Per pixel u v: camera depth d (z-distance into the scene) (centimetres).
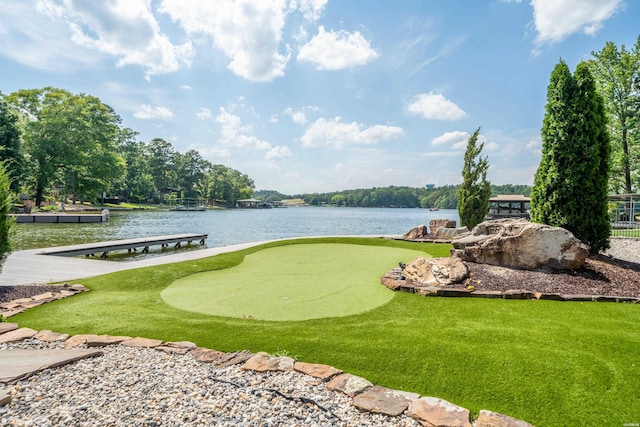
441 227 1251
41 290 546
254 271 720
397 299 495
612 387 243
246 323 392
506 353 294
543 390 243
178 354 306
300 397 234
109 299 506
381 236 1319
